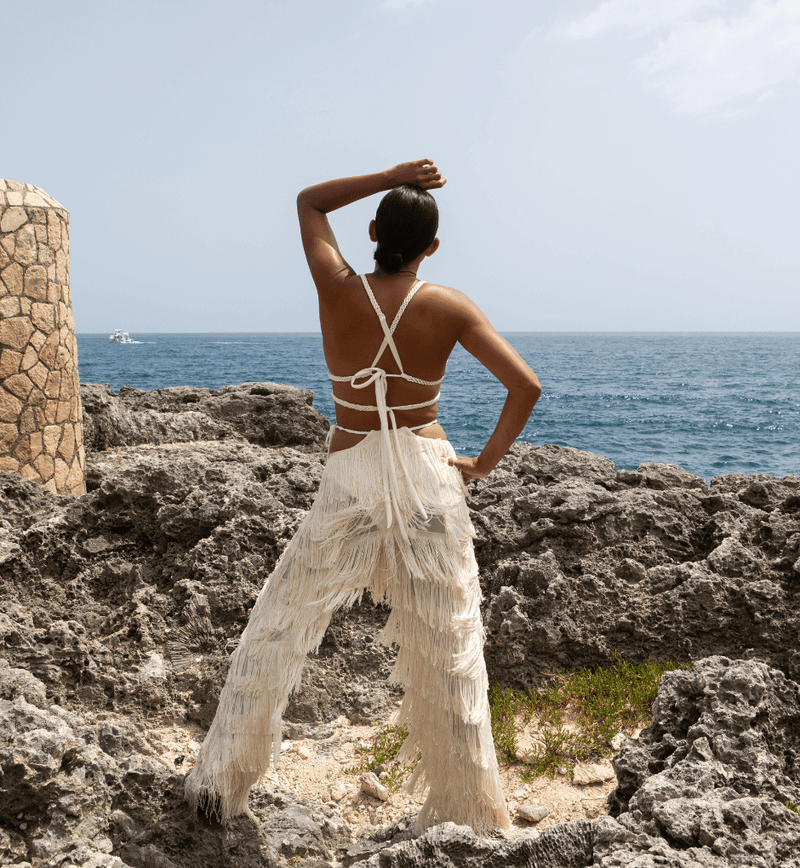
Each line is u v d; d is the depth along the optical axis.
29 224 4.81
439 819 2.66
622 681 3.81
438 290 2.45
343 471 2.49
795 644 3.85
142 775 2.67
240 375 64.12
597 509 4.57
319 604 2.43
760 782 2.55
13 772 2.36
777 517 4.50
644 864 2.02
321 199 2.61
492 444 2.44
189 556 4.18
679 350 170.50
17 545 4.04
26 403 4.87
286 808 2.87
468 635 2.50
